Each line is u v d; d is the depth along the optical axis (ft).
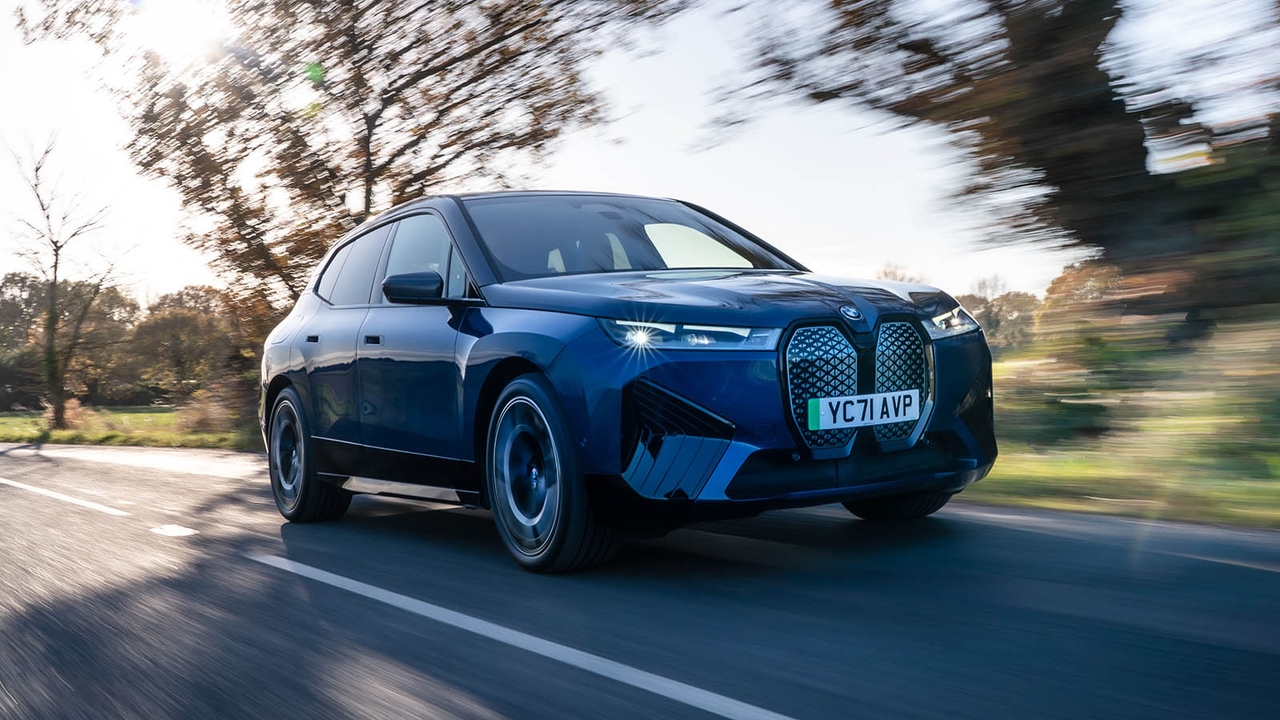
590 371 12.08
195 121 44.62
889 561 12.75
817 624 10.20
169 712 8.87
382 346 15.79
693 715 7.93
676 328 11.89
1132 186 22.81
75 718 8.94
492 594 12.21
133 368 123.13
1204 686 7.98
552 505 12.68
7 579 15.03
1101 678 8.26
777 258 16.57
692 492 11.61
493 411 13.55
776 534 14.80
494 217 15.66
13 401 166.09
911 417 12.48
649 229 16.15
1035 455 20.68
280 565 14.82
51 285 116.06
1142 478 16.94
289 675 9.60
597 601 11.57
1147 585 11.02
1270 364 18.56
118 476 31.17
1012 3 22.79
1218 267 20.97
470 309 14.24
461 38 40.06
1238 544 12.66
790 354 11.79
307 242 45.03
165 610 12.42
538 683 8.90
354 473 17.20
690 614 10.83
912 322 12.67
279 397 19.43
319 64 41.70
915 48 24.22
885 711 7.80
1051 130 23.13
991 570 12.01
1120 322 22.09
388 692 8.94
